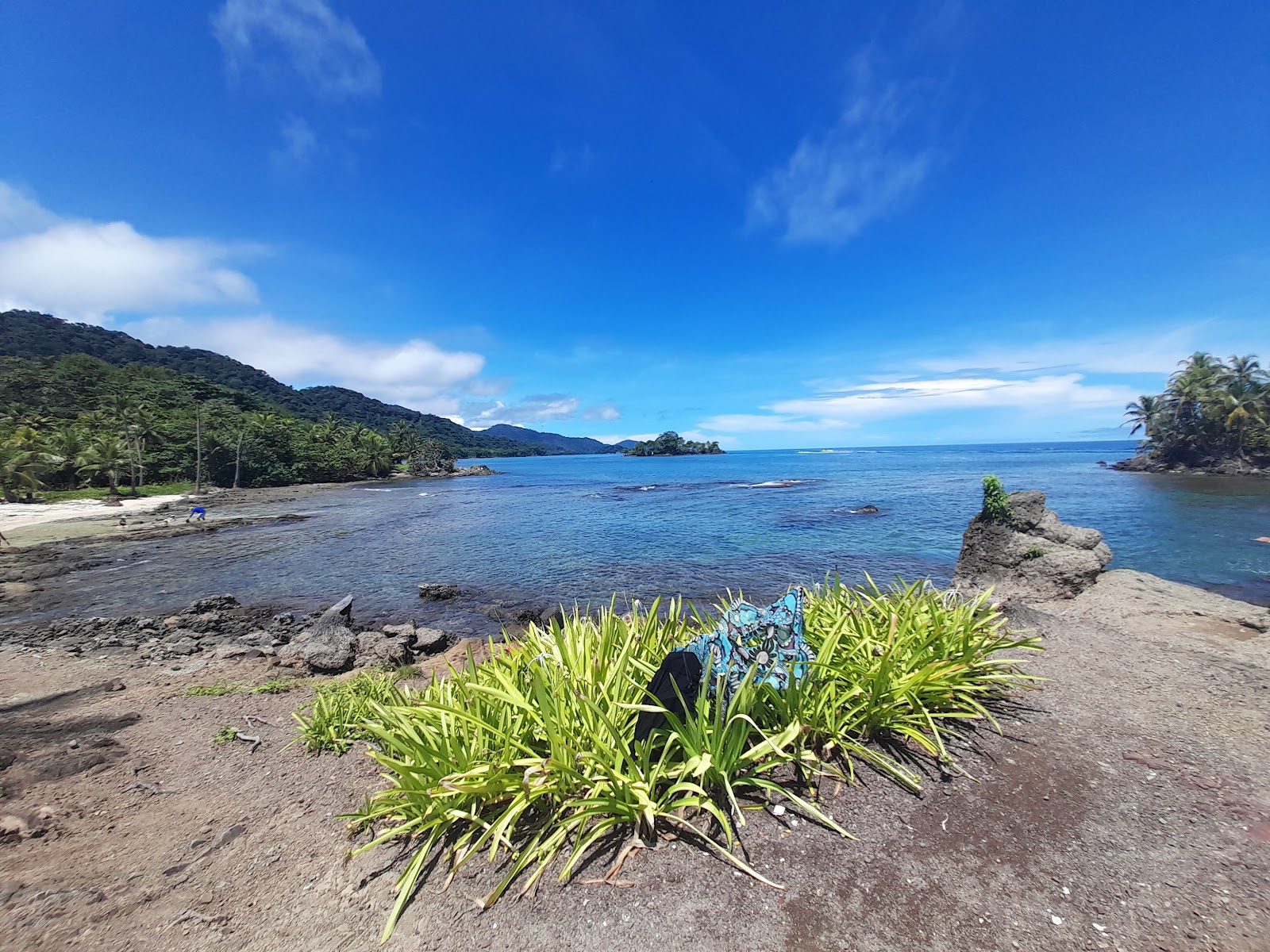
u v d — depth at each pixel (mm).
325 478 85438
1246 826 2615
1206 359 62031
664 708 3031
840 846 2588
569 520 30906
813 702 3262
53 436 57969
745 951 2074
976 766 3205
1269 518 25859
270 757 4375
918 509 30969
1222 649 6535
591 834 2564
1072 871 2367
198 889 2676
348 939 2281
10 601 14820
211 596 14086
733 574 15875
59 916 2492
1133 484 46344
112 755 4480
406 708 3352
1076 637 5906
